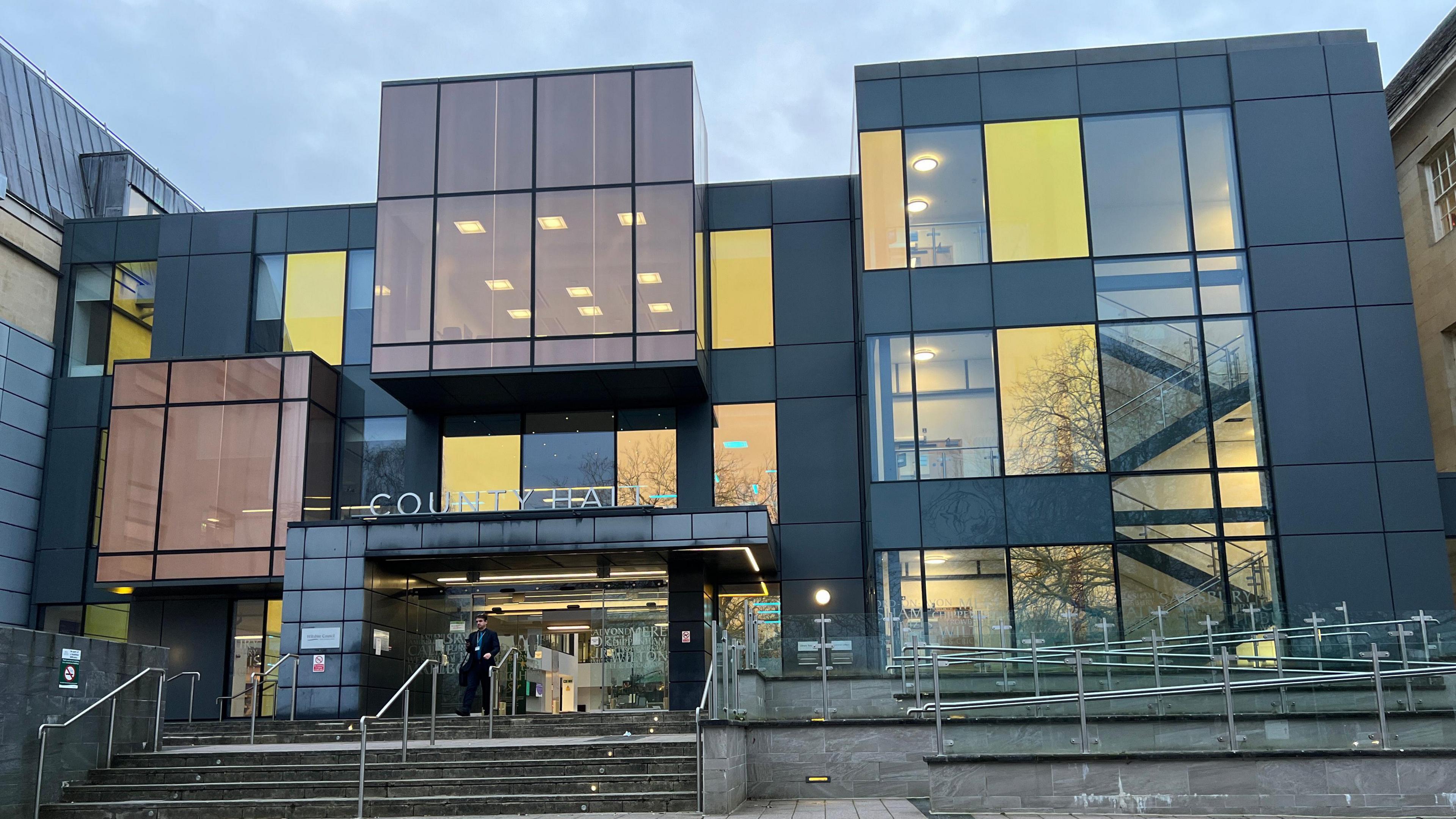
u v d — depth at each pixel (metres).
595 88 24.69
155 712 17.41
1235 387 22.36
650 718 19.81
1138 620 17.97
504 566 24.00
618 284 23.69
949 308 23.12
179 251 27.72
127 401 25.27
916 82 24.12
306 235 27.66
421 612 24.70
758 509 21.88
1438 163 25.56
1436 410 25.41
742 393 25.70
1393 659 15.59
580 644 24.62
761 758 16.55
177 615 25.83
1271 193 22.94
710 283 26.31
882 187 23.73
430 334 23.75
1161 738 14.03
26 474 26.48
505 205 24.28
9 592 25.77
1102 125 23.62
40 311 27.50
